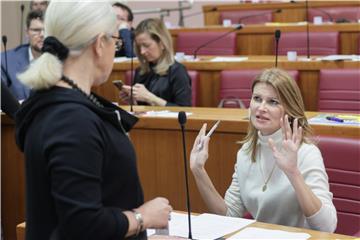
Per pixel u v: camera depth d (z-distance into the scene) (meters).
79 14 1.31
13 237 3.34
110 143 1.30
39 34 4.02
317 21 5.96
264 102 2.15
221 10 6.94
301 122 2.15
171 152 2.92
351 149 2.26
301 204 1.96
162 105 3.77
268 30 5.43
